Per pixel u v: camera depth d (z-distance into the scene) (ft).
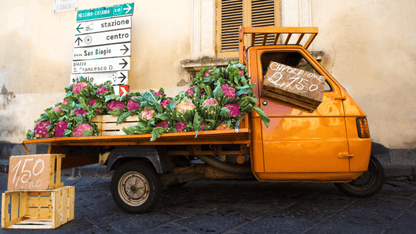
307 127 8.14
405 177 13.30
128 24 17.65
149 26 18.53
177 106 7.45
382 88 14.76
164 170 8.48
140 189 8.60
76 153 9.90
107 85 9.18
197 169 9.59
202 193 11.36
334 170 7.99
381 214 7.87
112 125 8.46
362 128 8.15
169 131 7.47
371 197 9.82
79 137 7.97
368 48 15.10
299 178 8.22
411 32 14.70
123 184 8.77
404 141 14.28
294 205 9.04
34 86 20.58
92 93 8.86
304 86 7.46
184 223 7.52
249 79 8.00
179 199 10.35
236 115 7.18
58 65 20.25
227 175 9.41
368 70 15.01
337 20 15.55
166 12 18.31
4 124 20.83
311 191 11.06
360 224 7.11
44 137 8.60
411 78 14.49
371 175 9.71
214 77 7.75
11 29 21.63
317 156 8.00
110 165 8.86
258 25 17.22
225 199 10.18
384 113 14.65
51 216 7.84
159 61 18.17
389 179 13.42
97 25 18.25
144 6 18.74
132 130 7.73
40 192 7.91
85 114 8.35
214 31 17.56
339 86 8.58
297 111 8.21
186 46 17.76
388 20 14.99
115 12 18.02
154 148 8.56
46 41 20.67
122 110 8.43
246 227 7.08
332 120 8.17
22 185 7.59
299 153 8.04
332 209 8.46
